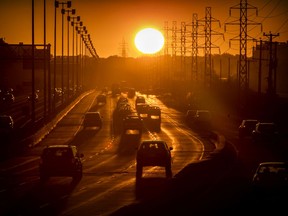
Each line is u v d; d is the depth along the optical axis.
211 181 86.50
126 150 151.88
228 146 137.25
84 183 91.31
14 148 142.50
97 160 129.62
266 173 75.31
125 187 86.25
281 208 64.62
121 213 53.38
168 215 56.31
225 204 66.81
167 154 96.50
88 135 195.12
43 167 91.62
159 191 70.19
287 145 156.38
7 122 171.62
